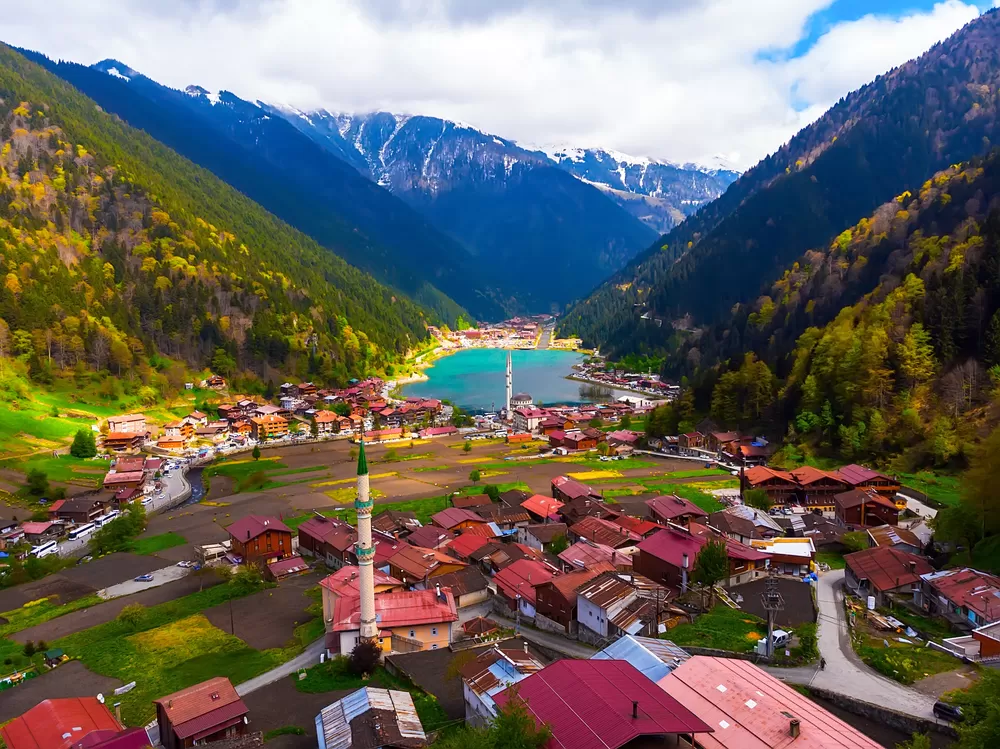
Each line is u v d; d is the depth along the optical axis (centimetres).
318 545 10431
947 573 6788
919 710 4803
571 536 10131
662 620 6569
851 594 7425
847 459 13650
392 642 6900
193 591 9225
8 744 4897
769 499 11250
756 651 5806
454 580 8312
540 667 5481
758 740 4019
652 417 19638
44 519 12812
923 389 13738
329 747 4831
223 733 5272
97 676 6756
